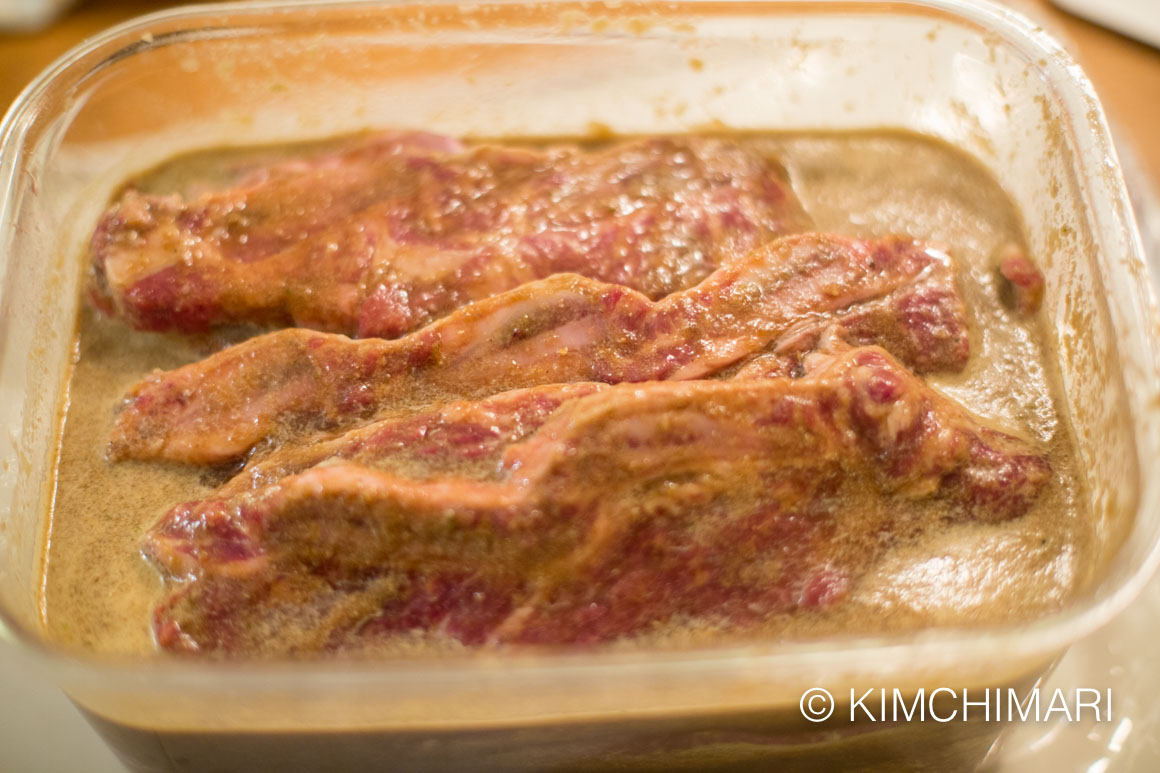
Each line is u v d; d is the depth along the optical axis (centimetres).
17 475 53
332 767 52
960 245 57
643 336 53
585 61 60
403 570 51
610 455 50
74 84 57
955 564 52
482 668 49
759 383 51
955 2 58
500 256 55
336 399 53
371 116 60
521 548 50
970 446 52
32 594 52
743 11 59
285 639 51
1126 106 66
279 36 59
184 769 52
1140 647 55
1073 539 52
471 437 51
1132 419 52
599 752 51
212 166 60
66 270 57
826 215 58
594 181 57
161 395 54
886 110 60
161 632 51
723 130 60
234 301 55
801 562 51
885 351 53
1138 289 53
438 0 59
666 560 51
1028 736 54
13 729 54
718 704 50
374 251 56
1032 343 55
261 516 51
